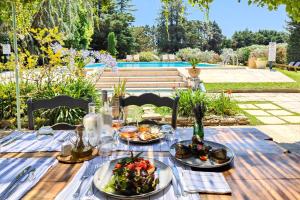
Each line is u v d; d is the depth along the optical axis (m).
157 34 29.12
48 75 5.10
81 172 1.46
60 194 1.23
